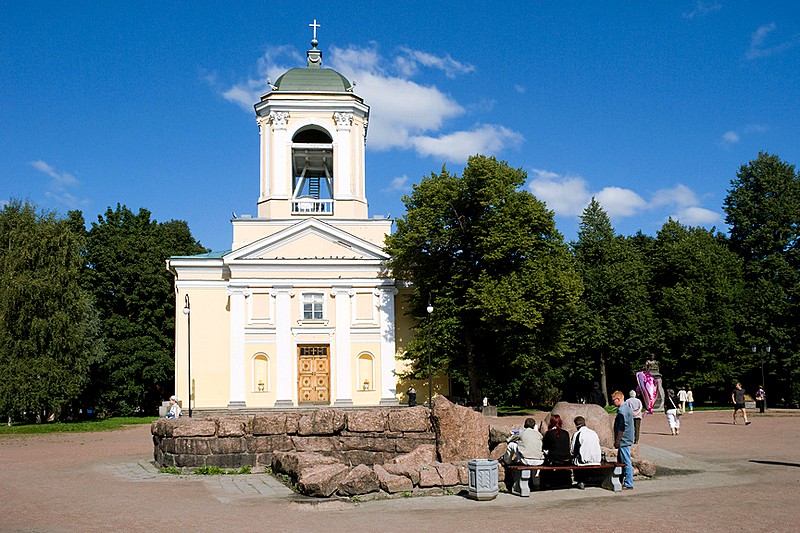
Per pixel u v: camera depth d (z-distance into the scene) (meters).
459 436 19.92
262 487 19.19
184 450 22.48
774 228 70.00
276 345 53.88
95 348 61.28
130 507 16.28
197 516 15.14
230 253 53.81
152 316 70.62
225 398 53.78
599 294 67.25
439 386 55.25
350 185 56.47
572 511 15.15
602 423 20.61
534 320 45.72
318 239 54.88
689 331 63.31
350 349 54.34
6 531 13.64
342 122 56.38
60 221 55.09
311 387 54.34
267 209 55.97
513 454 18.17
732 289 66.12
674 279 69.00
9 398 48.81
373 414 22.50
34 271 52.19
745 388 68.38
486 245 47.50
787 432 32.91
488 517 14.70
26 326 50.81
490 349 52.19
